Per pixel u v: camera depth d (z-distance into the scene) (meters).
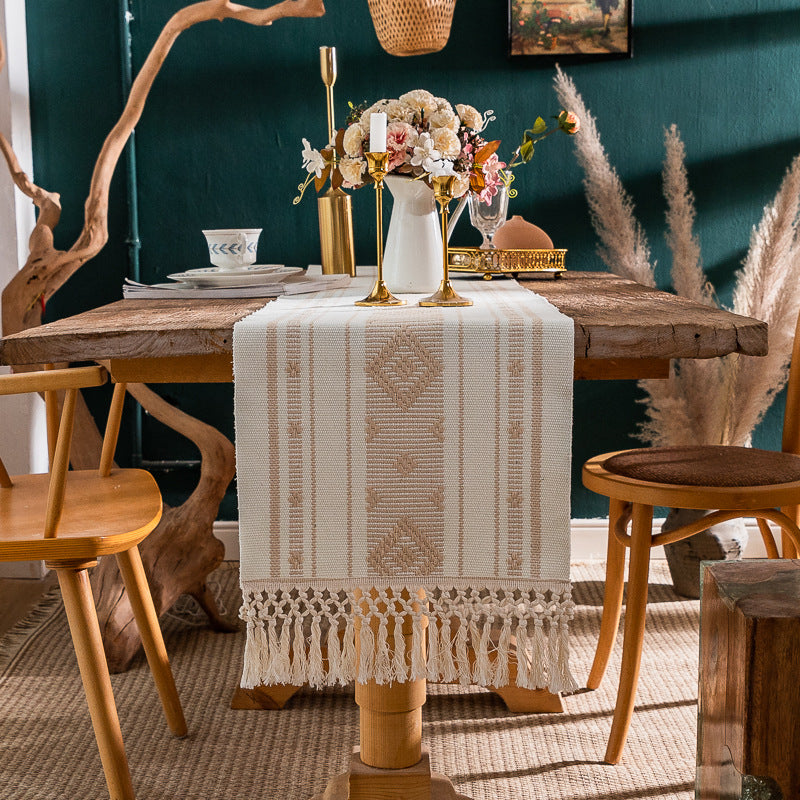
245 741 1.68
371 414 1.12
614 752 1.58
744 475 1.51
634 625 1.54
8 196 2.46
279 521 1.14
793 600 0.92
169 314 1.32
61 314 2.63
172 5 2.52
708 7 2.50
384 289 1.40
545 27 2.50
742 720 0.89
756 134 2.54
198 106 2.56
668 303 1.40
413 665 1.18
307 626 2.05
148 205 2.59
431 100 1.61
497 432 1.12
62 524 1.39
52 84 2.55
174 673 1.98
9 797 1.50
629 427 2.65
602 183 2.38
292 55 2.54
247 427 1.13
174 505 2.70
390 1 2.16
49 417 1.74
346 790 1.38
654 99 2.54
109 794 1.51
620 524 1.66
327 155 1.93
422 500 1.13
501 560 1.13
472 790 1.50
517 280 1.95
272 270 1.81
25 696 1.86
